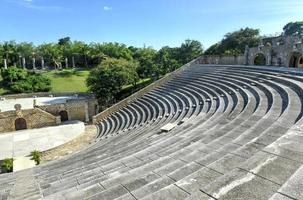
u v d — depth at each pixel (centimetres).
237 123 1293
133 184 718
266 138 847
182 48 7312
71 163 1489
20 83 6091
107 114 4056
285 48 3347
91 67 9631
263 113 1347
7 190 1052
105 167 1067
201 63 5172
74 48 9812
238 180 505
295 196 416
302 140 668
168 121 2166
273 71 2648
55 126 3909
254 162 571
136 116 3238
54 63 9550
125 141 1848
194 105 2419
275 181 493
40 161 2517
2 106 4397
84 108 4434
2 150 2797
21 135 3403
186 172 720
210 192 476
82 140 3203
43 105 4138
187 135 1349
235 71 3272
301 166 508
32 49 10025
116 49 9869
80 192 749
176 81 4038
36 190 965
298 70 2459
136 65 5950
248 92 2069
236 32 6359
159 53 6675
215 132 1186
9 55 8944
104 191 691
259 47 3875
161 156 1057
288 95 1534
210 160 788
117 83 4900
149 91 4216
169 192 555
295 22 7281
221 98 2261
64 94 5544
